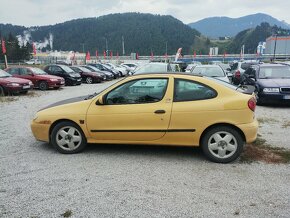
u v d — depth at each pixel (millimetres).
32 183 4523
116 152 5922
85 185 4445
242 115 5215
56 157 5672
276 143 6473
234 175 4785
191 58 93938
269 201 3965
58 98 15273
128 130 5531
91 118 5645
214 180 4602
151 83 5500
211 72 13555
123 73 36000
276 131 7555
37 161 5457
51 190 4289
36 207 3828
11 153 5914
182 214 3654
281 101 11000
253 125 5262
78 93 17812
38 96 16203
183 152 5898
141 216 3613
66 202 3947
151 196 4102
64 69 23672
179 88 5426
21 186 4422
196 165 5219
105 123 5605
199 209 3770
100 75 26875
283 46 95062
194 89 5398
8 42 97000
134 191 4246
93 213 3680
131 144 5898
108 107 5590
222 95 5316
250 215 3637
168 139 5457
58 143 5863
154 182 4539
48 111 5926
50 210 3754
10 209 3787
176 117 5332
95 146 6316
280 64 13359
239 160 5438
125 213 3680
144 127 5461
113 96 5613
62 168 5109
